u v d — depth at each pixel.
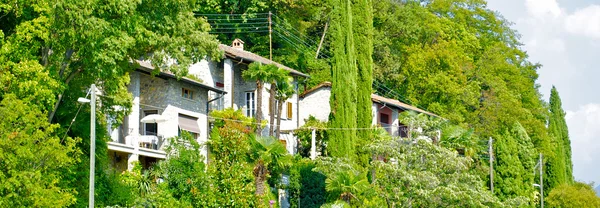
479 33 100.25
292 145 64.19
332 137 60.47
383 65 82.75
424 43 90.62
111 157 48.59
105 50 36.19
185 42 39.88
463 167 49.03
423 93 82.31
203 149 54.75
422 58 82.00
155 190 45.81
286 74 59.28
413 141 50.34
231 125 53.19
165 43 38.78
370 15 66.06
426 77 81.94
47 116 37.16
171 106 53.22
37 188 32.38
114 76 37.56
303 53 77.25
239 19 75.69
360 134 62.47
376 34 82.88
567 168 96.69
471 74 86.19
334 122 60.69
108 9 36.41
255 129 57.97
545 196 84.81
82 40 36.31
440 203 46.91
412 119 55.44
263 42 76.62
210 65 60.31
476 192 47.00
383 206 48.28
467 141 66.62
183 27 39.53
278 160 49.97
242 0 76.44
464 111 82.19
